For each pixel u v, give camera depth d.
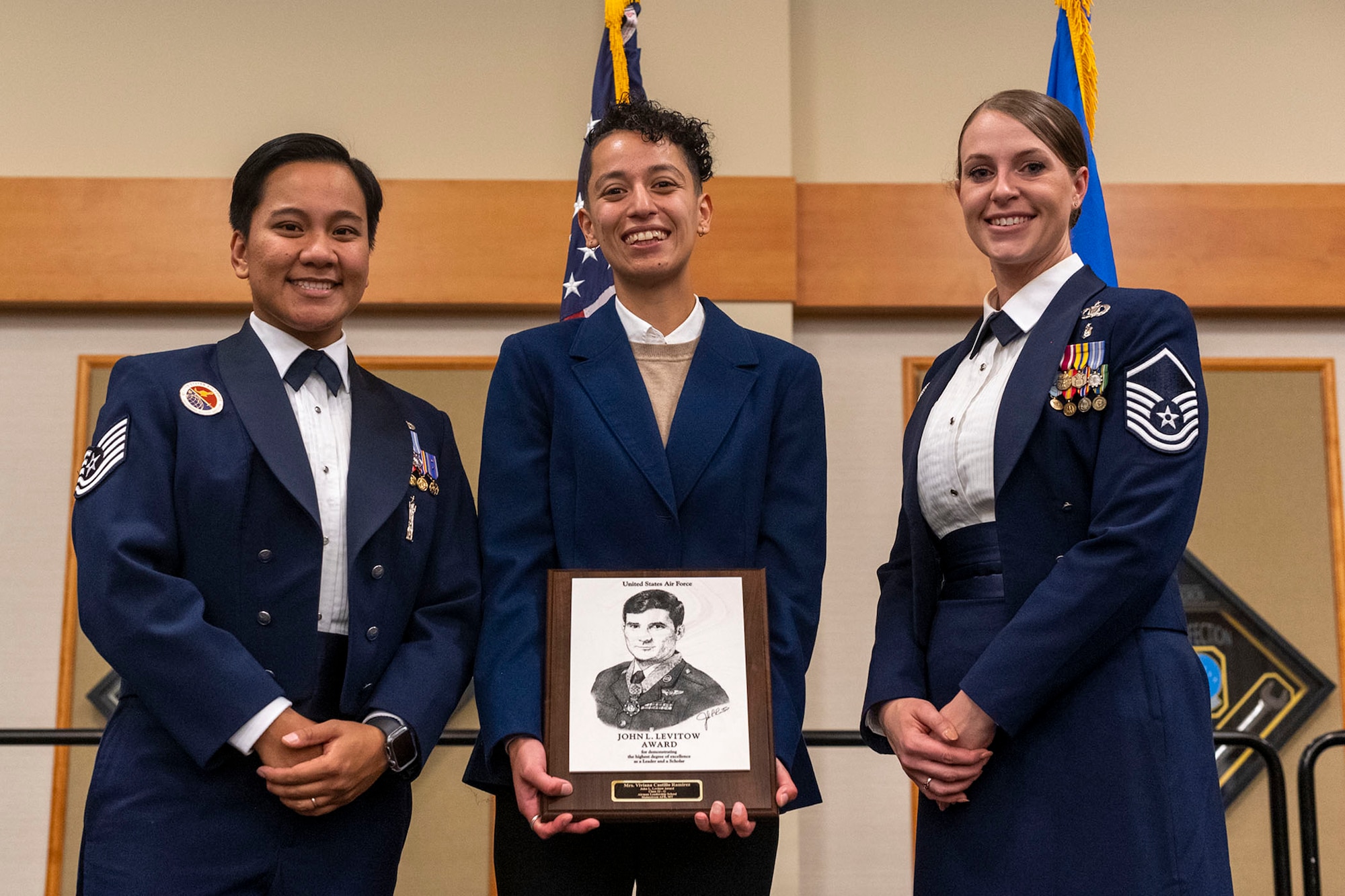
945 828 1.75
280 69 3.94
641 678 1.72
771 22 3.90
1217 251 3.89
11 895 3.55
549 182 3.86
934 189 3.93
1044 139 1.89
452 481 2.01
